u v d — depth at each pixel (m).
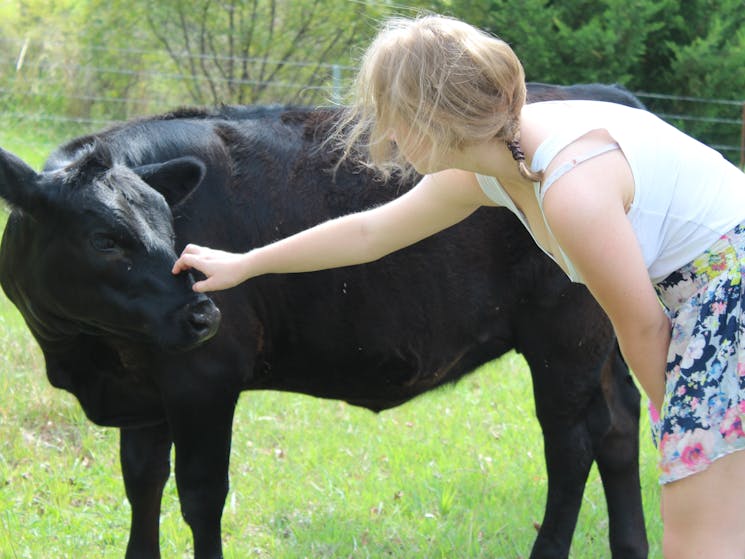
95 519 5.15
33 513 5.14
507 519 5.30
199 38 14.49
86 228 3.68
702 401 2.89
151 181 3.97
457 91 2.75
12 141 11.49
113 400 4.29
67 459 5.79
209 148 4.32
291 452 6.08
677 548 3.01
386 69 2.80
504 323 4.68
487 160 2.91
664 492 3.02
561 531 4.72
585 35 14.23
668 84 14.99
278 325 4.44
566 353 4.63
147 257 3.69
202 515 4.23
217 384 4.17
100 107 13.58
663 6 14.36
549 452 4.75
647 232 2.91
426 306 4.52
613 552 4.89
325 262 3.54
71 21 14.93
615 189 2.83
